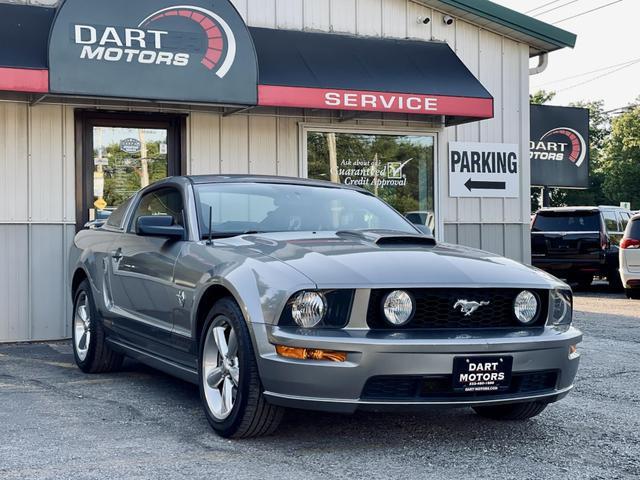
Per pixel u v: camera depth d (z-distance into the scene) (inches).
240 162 400.2
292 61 383.6
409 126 432.8
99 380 265.9
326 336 167.5
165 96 340.5
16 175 360.8
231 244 203.3
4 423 205.6
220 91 349.1
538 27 447.5
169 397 238.1
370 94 378.6
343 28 421.7
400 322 172.9
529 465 171.8
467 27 446.9
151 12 339.6
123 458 173.3
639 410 226.1
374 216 238.5
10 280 359.6
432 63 415.8
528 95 461.4
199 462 170.1
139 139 384.5
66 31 325.1
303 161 411.5
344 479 159.3
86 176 374.9
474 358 171.2
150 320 228.5
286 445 183.8
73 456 175.0
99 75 329.7
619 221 757.3
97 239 276.2
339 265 177.3
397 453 178.9
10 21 339.3
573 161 1115.3
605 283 803.4
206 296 196.7
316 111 414.3
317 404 168.2
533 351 177.8
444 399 172.1
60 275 368.2
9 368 290.8
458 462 172.9
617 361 309.3
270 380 171.8
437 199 438.3
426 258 186.5
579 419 214.8
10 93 356.2
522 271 191.0
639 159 2439.7
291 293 170.4
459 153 444.1
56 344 355.6
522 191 460.1
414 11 435.8
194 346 201.6
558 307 191.2
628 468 170.6
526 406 203.0
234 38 352.2
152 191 254.7
